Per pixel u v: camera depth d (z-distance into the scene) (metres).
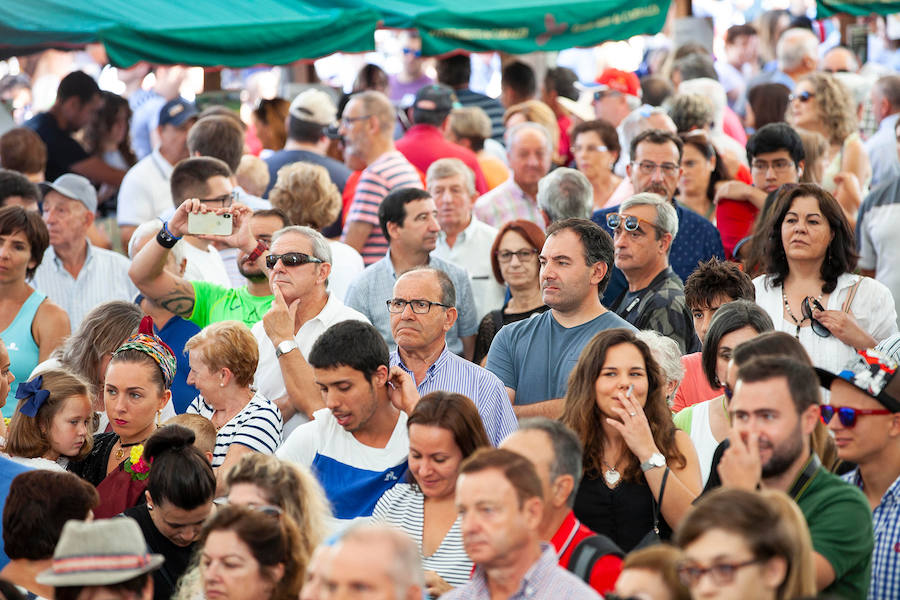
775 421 10.97
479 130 29.23
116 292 22.84
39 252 19.66
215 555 10.61
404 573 8.80
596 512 13.17
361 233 24.27
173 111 26.61
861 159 27.47
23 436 14.91
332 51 22.89
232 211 18.50
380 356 14.25
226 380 15.77
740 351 12.34
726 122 30.83
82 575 10.23
